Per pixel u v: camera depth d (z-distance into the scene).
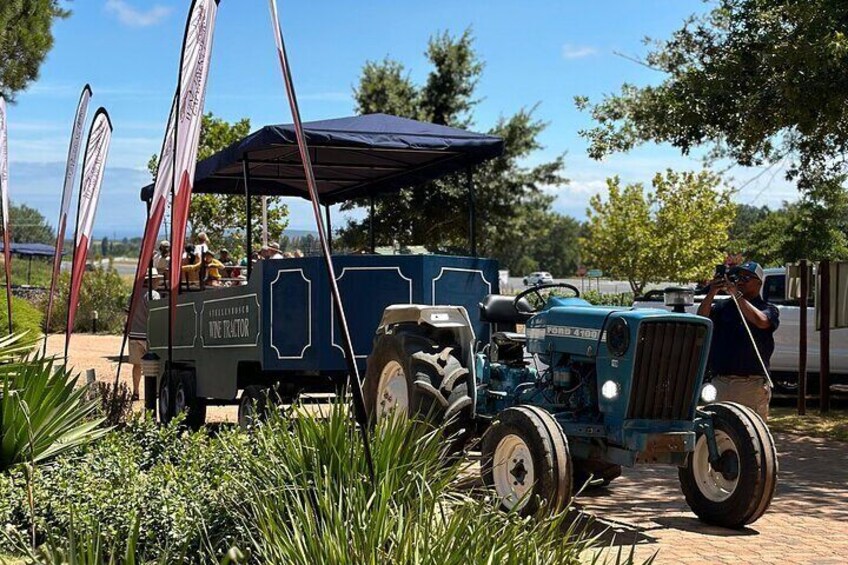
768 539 7.27
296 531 4.55
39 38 19.31
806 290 14.73
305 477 5.35
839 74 12.59
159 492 5.92
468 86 35.78
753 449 7.32
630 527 7.54
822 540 7.25
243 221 26.88
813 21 12.55
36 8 19.44
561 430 7.08
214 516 5.54
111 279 37.47
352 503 4.94
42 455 7.16
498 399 8.53
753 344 8.46
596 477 8.90
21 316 15.21
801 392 14.76
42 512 5.85
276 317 10.61
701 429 7.61
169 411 13.66
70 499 5.94
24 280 55.12
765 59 13.30
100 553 4.77
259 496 5.22
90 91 11.12
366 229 31.20
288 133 10.46
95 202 10.73
